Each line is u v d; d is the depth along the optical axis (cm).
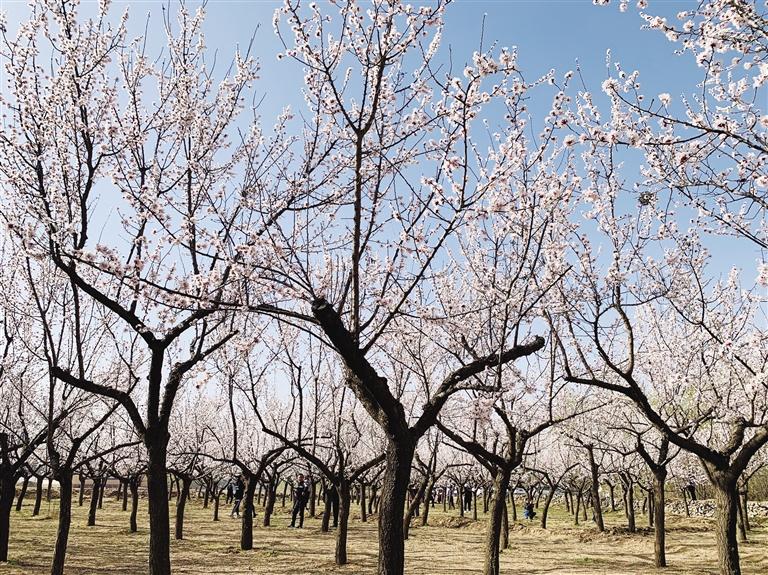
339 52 733
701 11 619
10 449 1389
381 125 873
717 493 988
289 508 3647
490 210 702
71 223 763
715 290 1273
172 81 972
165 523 872
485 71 677
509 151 733
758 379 916
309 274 759
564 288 1018
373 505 3925
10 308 1240
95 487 2300
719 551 969
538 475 2922
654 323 1397
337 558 1477
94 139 900
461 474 3111
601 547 1969
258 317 1152
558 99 805
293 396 1855
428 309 840
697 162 743
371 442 2523
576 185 855
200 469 2634
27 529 2105
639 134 665
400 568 662
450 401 1440
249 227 774
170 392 902
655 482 1571
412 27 700
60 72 859
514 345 902
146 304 947
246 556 1599
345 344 651
